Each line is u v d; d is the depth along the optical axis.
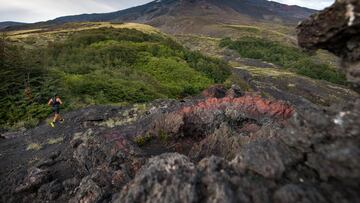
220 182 5.89
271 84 87.81
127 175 10.38
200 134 13.98
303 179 5.43
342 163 4.94
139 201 6.29
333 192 4.87
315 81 95.75
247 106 15.34
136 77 39.88
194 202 5.78
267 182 5.69
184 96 40.22
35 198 11.20
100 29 68.06
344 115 5.54
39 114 24.83
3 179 12.98
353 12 5.68
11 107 25.23
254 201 5.43
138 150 11.95
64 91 29.14
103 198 9.43
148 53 51.84
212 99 16.78
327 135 5.52
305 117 6.08
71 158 13.55
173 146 13.45
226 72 57.22
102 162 11.66
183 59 55.81
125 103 29.05
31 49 51.88
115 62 45.12
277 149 6.14
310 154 5.60
